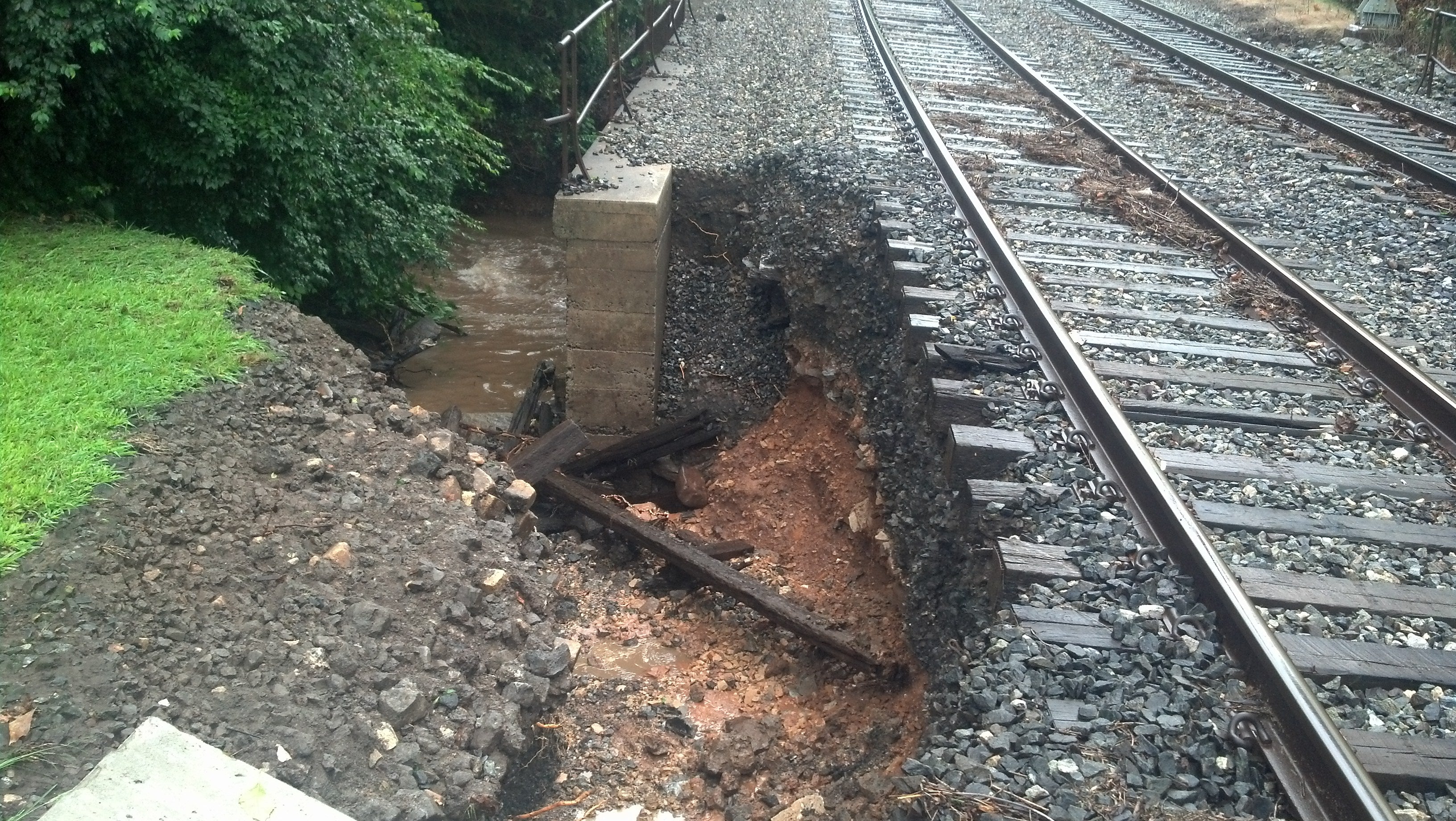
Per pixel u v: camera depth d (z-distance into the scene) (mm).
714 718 5496
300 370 5527
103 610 3705
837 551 7754
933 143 11117
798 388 9680
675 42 16703
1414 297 7852
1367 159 11445
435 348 11281
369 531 4582
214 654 3670
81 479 4168
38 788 3076
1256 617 4191
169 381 4930
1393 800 3555
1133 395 6195
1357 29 19500
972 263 7945
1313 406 6270
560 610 6258
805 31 18734
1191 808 3551
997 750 3797
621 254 9328
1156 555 4770
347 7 7539
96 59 6246
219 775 3104
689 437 9734
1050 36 19359
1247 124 12836
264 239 7328
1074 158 11031
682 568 6922
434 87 9953
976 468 5543
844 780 4605
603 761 4758
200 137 6555
